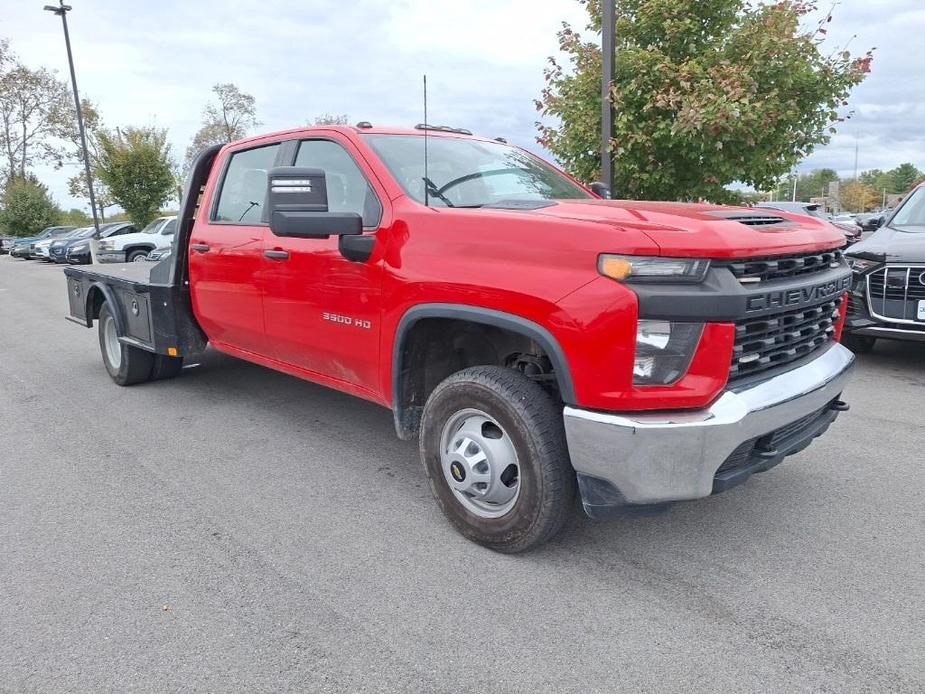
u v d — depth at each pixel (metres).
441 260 3.06
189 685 2.26
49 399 5.79
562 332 2.60
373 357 3.52
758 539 3.19
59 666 2.36
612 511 2.71
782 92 7.28
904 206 7.21
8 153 55.31
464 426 3.13
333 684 2.26
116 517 3.51
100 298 6.44
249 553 3.12
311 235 3.26
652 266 2.49
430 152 3.91
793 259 2.85
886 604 2.66
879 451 4.26
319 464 4.22
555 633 2.51
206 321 5.08
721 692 2.20
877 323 6.09
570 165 8.38
